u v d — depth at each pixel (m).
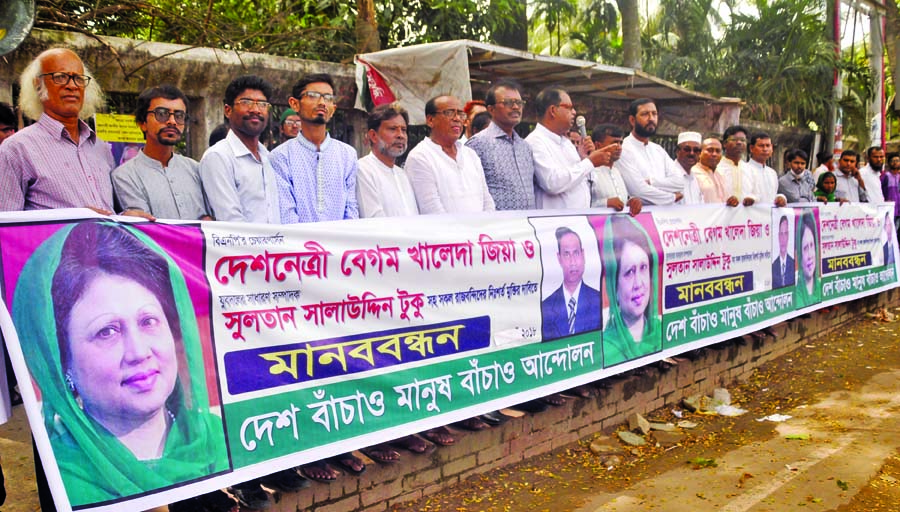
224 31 7.94
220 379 3.09
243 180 3.75
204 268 3.09
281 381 3.28
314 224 3.45
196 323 3.04
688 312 5.73
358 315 3.58
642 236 5.27
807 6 15.23
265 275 3.26
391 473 3.79
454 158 4.56
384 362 3.67
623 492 4.09
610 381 5.13
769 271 6.78
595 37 17.81
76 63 3.22
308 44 8.70
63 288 2.72
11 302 2.60
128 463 2.81
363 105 7.24
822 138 15.41
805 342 7.57
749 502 3.96
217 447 3.06
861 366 6.83
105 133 5.97
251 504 3.26
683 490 4.12
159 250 2.96
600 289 4.90
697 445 4.86
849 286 8.39
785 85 14.89
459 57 6.76
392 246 3.72
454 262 4.01
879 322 8.75
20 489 3.81
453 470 4.09
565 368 4.64
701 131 10.53
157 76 6.30
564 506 3.89
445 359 3.95
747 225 6.43
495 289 4.22
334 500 3.55
